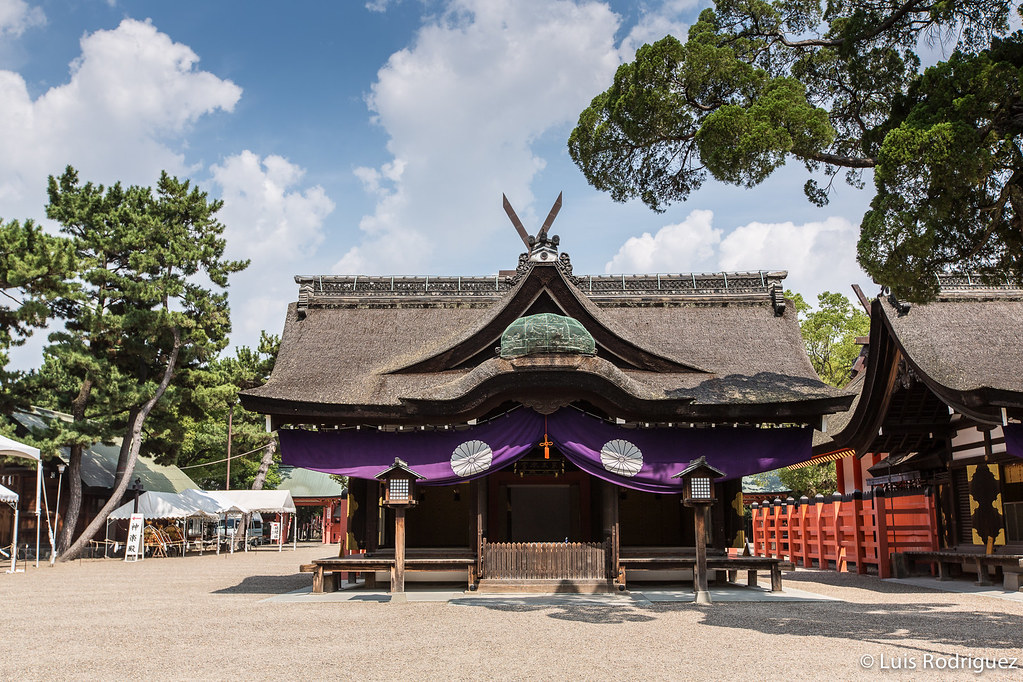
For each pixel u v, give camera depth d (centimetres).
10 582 1925
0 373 2780
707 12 1509
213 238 3259
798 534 2362
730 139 1244
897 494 1992
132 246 3098
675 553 1638
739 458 1602
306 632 1002
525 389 1551
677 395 1633
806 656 805
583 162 1548
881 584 1655
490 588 1485
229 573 2217
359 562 1512
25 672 757
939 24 1209
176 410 3603
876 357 1766
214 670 755
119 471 3069
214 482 5381
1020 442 1363
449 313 2014
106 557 3155
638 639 923
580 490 1783
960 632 965
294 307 2053
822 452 2262
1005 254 1145
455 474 1574
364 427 1633
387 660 799
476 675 721
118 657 831
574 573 1495
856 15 1249
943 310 1734
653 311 2014
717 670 736
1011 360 1580
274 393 1688
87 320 2925
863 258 1053
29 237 2617
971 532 1727
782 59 1514
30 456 2412
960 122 967
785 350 1877
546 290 1733
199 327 3200
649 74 1379
